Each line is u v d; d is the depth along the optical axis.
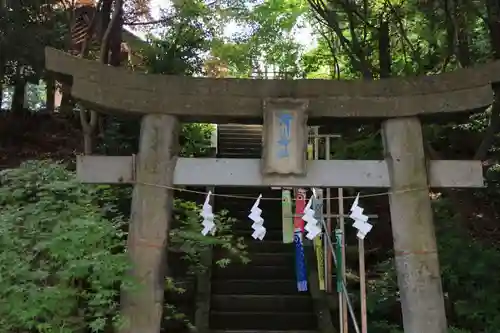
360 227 4.37
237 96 4.39
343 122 4.57
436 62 7.91
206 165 4.29
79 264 3.75
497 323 5.08
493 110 6.29
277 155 4.25
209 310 6.31
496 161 8.11
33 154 9.28
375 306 5.88
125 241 4.61
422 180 4.31
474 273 5.43
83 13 11.62
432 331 4.06
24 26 8.65
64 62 4.27
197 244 5.71
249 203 8.95
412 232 4.22
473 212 7.62
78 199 4.56
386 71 7.55
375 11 8.44
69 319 3.86
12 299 3.62
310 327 6.29
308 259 7.41
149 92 4.35
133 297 4.05
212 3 9.46
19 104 10.47
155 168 4.25
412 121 4.42
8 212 4.27
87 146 7.49
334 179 4.32
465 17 7.19
